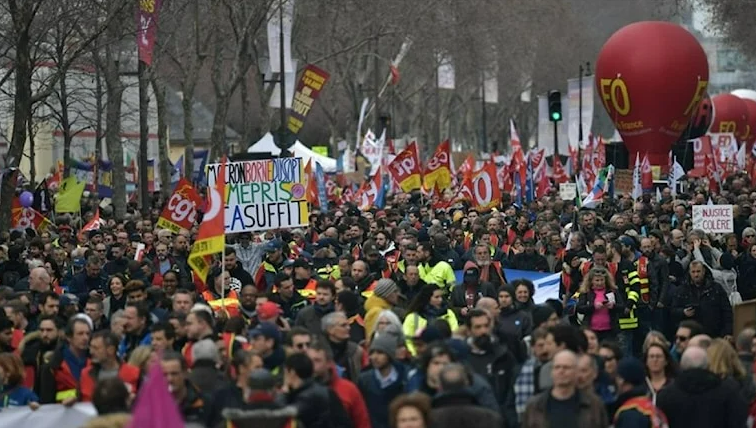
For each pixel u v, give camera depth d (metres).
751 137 127.38
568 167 98.19
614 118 91.81
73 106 105.88
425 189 73.06
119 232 48.53
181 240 43.03
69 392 26.22
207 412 22.69
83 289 39.81
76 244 51.16
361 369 25.97
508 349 25.45
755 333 26.16
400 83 171.00
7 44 72.06
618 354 25.11
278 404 20.11
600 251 38.50
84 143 118.69
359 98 146.25
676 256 42.22
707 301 39.09
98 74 82.12
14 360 25.69
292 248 45.12
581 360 21.77
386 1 130.50
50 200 68.81
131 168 101.88
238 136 160.12
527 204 68.69
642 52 89.12
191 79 91.00
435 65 161.12
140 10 61.06
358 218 53.72
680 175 76.50
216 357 23.91
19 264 43.12
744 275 43.72
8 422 24.11
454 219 56.47
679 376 23.31
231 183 39.66
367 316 29.30
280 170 39.75
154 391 15.11
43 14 66.12
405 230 47.41
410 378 23.75
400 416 19.19
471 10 146.12
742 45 140.38
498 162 107.25
